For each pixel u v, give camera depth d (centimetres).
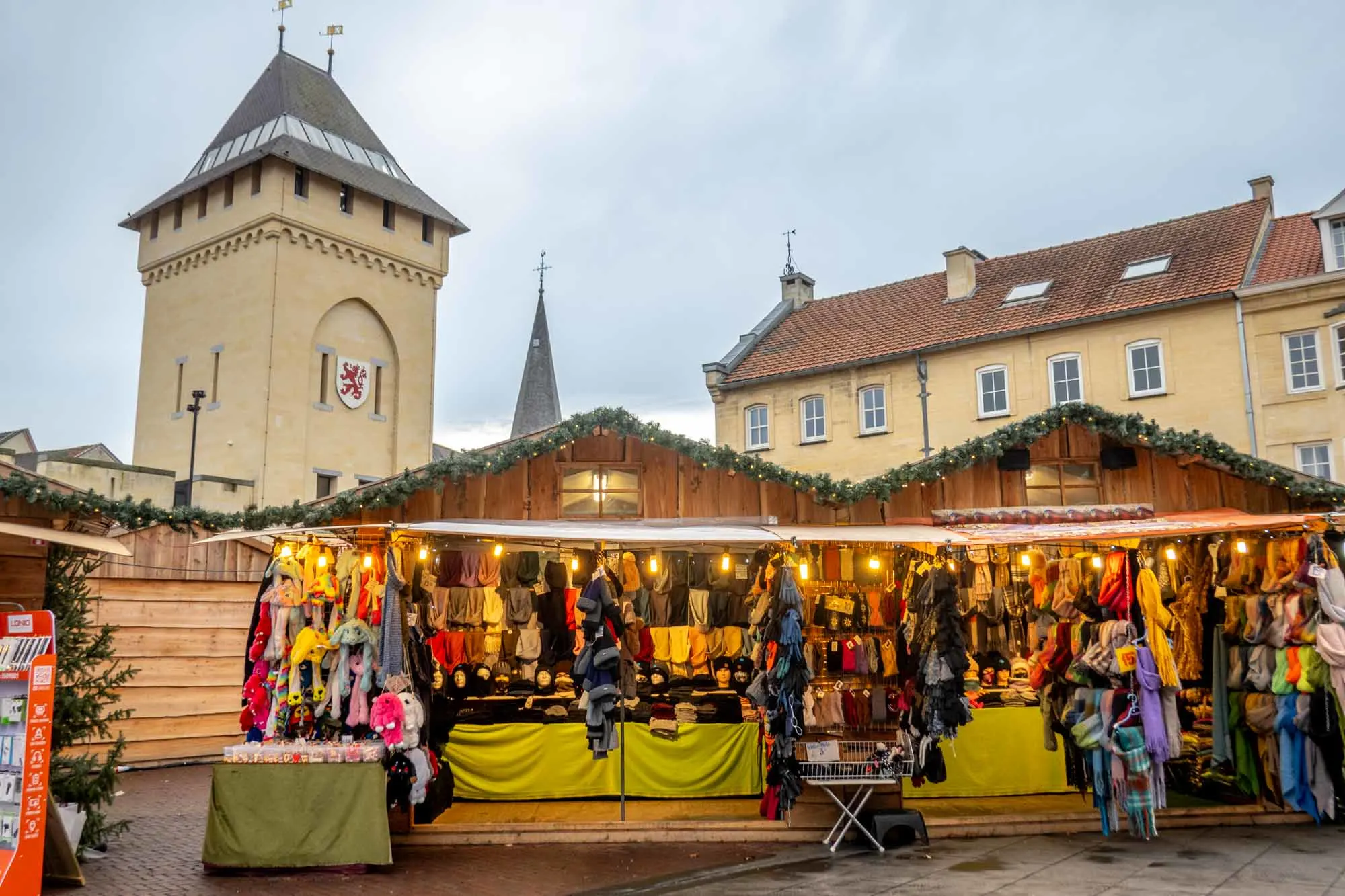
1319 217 2367
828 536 921
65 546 871
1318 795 932
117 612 1385
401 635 840
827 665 966
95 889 752
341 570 895
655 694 1088
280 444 3538
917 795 1019
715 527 994
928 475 1174
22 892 675
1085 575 985
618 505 1159
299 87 4200
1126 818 952
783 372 3075
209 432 3678
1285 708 926
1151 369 2530
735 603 1098
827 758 883
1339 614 873
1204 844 870
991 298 2914
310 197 3750
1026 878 766
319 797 802
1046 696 984
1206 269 2533
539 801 1016
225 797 799
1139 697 866
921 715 912
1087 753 912
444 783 909
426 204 4266
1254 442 2352
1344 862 799
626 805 1004
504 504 1116
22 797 682
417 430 4109
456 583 1041
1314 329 2322
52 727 830
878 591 1023
